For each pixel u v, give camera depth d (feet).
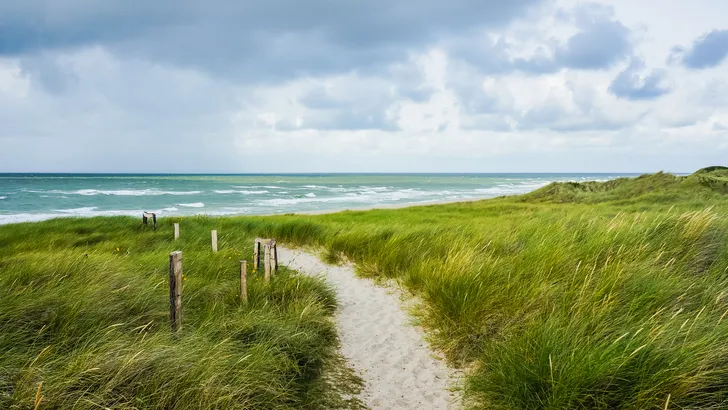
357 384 13.65
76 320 13.61
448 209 105.50
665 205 67.56
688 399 9.57
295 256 38.04
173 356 11.26
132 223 48.67
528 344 12.39
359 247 34.37
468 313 16.21
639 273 15.67
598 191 129.90
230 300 19.16
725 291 13.66
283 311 18.40
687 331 10.99
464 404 12.14
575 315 13.19
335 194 227.20
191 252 29.66
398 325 19.12
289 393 12.17
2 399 8.88
